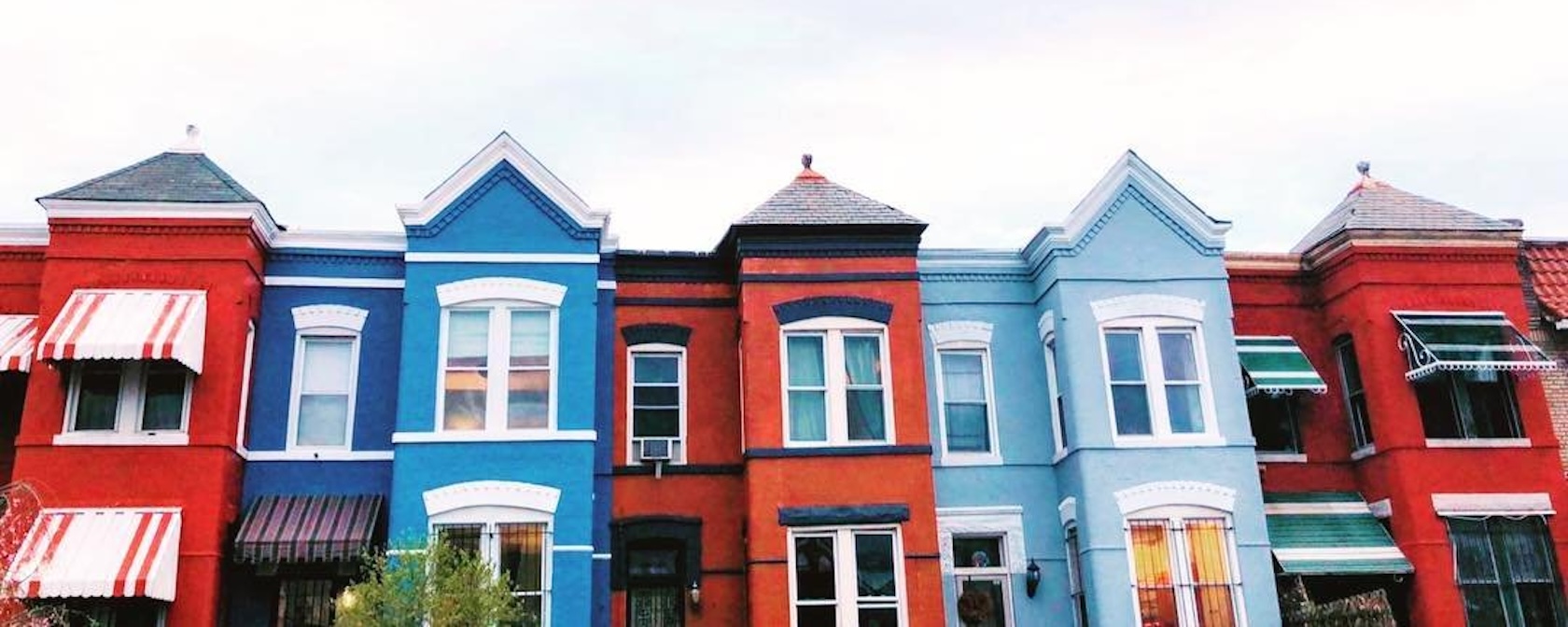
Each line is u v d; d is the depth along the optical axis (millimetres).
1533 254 22578
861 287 19781
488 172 19547
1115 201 20594
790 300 19547
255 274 18969
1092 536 18641
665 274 20656
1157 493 19000
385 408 19141
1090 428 19250
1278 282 22016
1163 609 18531
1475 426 20422
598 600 18328
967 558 19797
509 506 17781
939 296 20922
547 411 18547
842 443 18938
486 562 16844
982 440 20406
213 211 18453
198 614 16812
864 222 19844
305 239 19625
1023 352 20828
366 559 16406
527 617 17312
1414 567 19453
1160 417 19500
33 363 17656
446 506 17641
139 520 16969
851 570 18328
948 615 19203
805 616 18078
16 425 18719
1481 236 21094
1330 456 21094
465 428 18297
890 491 18672
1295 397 21422
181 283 18188
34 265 19359
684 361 20359
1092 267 20203
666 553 19531
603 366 19719
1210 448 19375
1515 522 19891
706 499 19484
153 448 17422
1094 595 18438
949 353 20859
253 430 18656
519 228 19328
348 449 18844
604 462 19141
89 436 17359
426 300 18750
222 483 17469
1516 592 19453
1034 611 19359
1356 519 20297
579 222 19453
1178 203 20719
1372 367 20453
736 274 20531
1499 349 20031
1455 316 20688
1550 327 21578
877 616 18188
